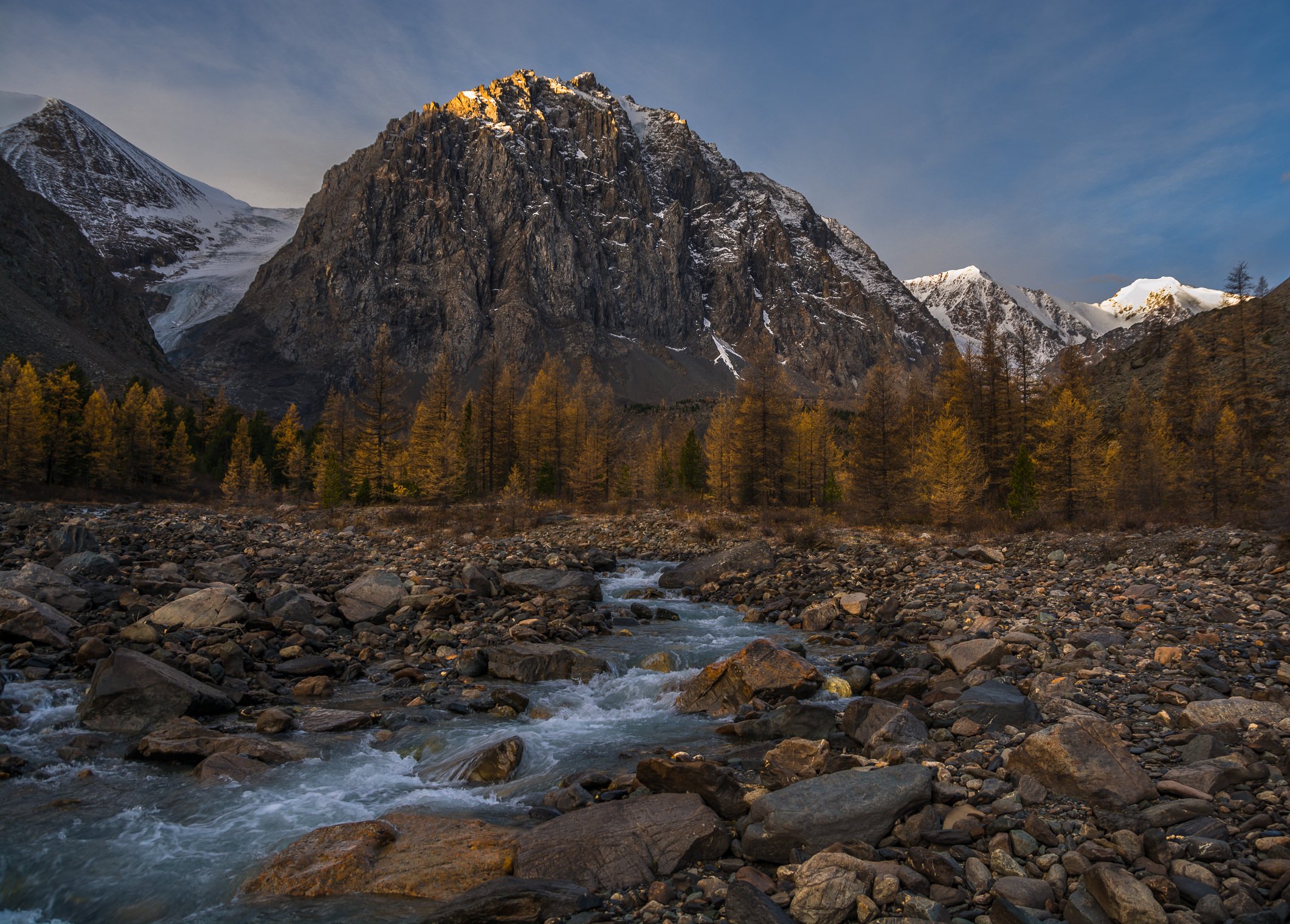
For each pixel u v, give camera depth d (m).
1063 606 15.17
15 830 6.82
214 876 6.05
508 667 12.60
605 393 97.69
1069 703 8.84
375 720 10.31
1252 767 6.22
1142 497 44.34
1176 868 4.94
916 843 5.80
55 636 12.29
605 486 73.25
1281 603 13.62
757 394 57.16
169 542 25.70
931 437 46.09
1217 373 65.62
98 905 5.65
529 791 7.77
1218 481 44.62
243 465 79.81
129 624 13.88
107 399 86.81
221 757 8.42
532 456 75.06
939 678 10.75
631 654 14.02
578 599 19.56
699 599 21.94
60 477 67.81
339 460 75.69
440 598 17.06
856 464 45.75
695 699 11.13
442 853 6.10
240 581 19.33
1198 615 13.16
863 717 8.80
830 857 5.38
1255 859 4.98
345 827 6.52
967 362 61.03
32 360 110.94
